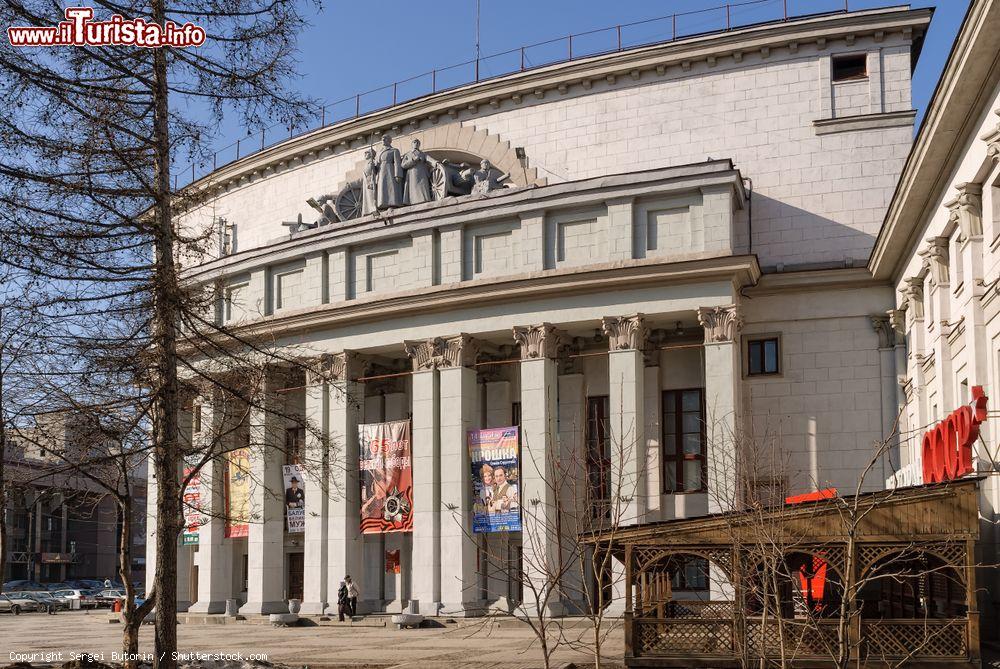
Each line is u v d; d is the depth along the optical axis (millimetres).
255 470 49156
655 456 43969
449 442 45031
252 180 61000
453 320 45938
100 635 42469
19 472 28422
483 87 51688
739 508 28547
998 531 25438
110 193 20500
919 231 36188
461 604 43469
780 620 18266
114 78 21094
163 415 21578
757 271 42906
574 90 50250
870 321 43500
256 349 25031
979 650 22125
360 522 47594
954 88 25562
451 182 49219
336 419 48188
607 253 43500
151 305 21062
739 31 47344
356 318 47781
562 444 44281
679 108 48281
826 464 43000
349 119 56125
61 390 22359
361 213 51625
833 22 46125
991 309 26188
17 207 19844
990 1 21312
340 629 43219
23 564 101188
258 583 49156
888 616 30984
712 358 41250
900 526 22828
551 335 44250
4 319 20891
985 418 23219
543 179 50156
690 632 24766
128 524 24266
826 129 45938
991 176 26047
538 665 27469
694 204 42656
